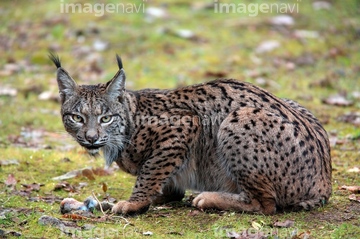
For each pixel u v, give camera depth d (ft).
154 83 62.34
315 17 78.59
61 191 37.93
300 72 65.51
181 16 76.64
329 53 70.23
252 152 32.42
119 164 35.47
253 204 32.73
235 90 34.53
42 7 80.23
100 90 34.01
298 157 32.60
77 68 65.98
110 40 70.69
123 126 34.17
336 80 63.41
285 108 34.14
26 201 35.35
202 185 34.99
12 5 82.38
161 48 69.31
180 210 34.17
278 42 71.51
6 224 30.73
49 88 61.87
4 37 74.23
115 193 37.83
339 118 53.11
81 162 43.70
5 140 48.78
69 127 34.22
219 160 33.86
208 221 31.91
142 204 33.42
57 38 72.18
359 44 73.97
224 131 33.14
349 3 83.51
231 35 72.84
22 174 40.57
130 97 34.68
